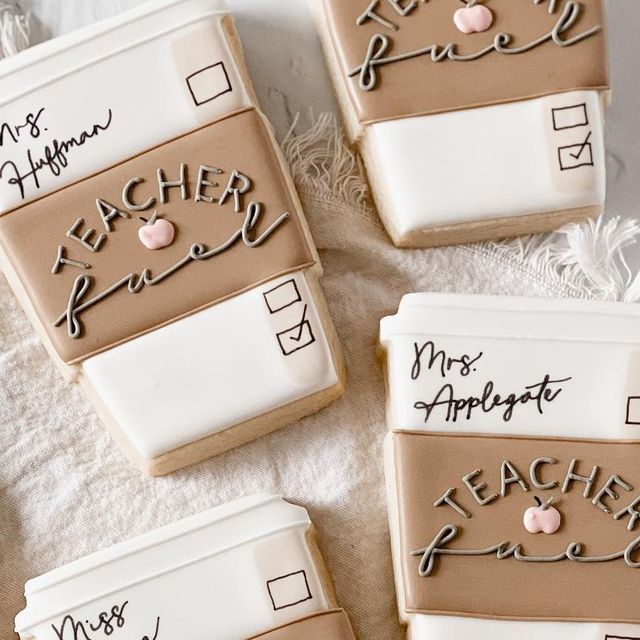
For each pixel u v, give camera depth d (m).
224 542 0.79
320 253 0.91
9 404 0.89
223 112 0.81
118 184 0.81
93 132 0.81
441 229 0.85
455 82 0.82
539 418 0.80
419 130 0.82
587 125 0.82
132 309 0.80
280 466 0.89
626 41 0.92
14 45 0.90
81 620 0.79
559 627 0.78
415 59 0.82
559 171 0.82
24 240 0.81
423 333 0.81
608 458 0.79
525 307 0.81
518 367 0.80
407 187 0.83
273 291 0.80
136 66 0.81
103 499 0.88
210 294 0.80
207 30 0.80
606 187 0.91
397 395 0.81
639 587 0.77
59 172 0.81
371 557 0.87
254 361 0.80
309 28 0.92
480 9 0.81
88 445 0.89
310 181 0.90
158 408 0.81
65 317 0.80
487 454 0.79
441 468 0.79
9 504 0.88
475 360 0.80
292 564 0.79
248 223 0.80
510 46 0.82
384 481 0.88
